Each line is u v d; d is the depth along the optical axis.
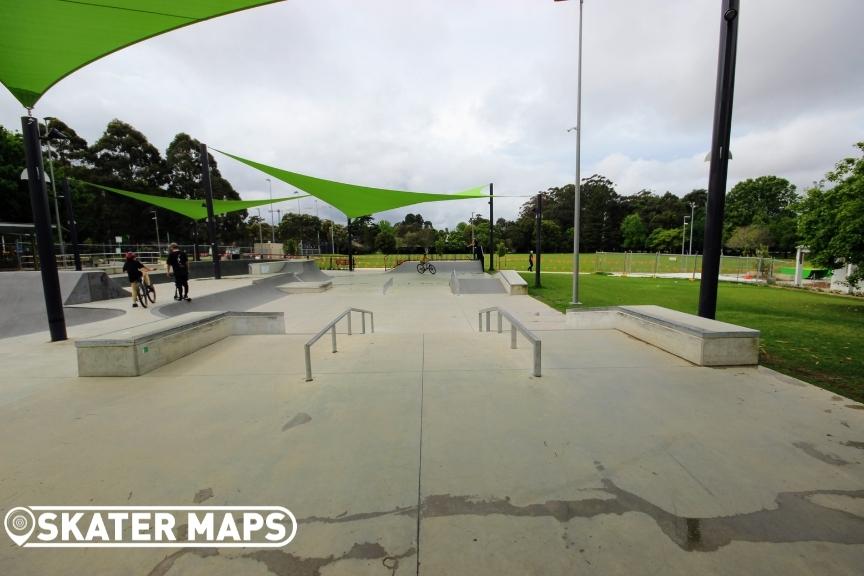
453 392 3.90
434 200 20.34
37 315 9.22
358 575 1.73
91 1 4.16
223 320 6.43
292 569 1.77
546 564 1.78
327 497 2.29
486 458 2.69
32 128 6.10
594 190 82.94
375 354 5.32
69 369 4.88
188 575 1.76
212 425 3.27
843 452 2.72
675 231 68.62
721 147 5.12
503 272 17.62
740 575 1.70
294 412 3.50
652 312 5.83
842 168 11.35
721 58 5.01
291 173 14.97
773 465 2.56
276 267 22.95
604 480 2.42
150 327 5.08
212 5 4.29
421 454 2.75
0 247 20.98
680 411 3.40
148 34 4.91
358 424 3.24
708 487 2.34
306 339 6.30
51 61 5.32
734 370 4.44
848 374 4.89
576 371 4.47
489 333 6.68
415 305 12.62
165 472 2.59
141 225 40.06
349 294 15.88
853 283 11.87
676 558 1.80
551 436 2.98
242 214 51.78
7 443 2.99
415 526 2.04
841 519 2.05
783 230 55.25
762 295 14.52
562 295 14.72
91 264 25.67
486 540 1.93
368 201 20.08
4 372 4.76
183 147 42.25
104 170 37.03
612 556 1.82
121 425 3.28
